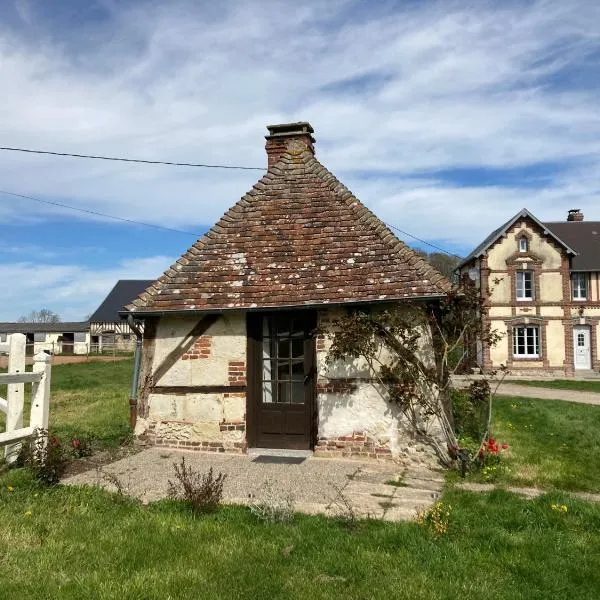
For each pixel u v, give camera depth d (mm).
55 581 4055
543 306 30391
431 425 7777
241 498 6047
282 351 8805
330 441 8172
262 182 10266
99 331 62625
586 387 22625
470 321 7781
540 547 4738
